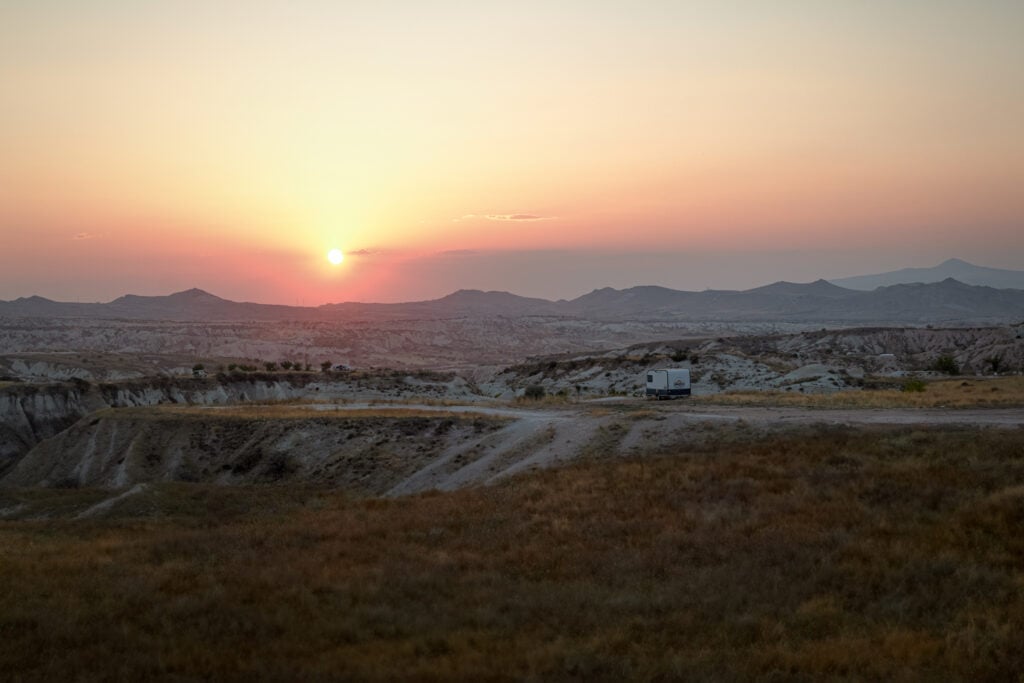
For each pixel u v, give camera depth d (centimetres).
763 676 1210
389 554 2164
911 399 5634
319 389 11681
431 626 1522
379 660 1327
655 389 7238
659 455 3541
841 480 2592
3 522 3572
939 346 19750
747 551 1966
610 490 2861
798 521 2200
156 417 6444
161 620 1584
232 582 1878
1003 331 18338
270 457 5344
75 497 4884
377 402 8050
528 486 3144
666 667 1251
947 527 2009
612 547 2106
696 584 1723
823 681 1195
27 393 10194
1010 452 2736
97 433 6500
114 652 1406
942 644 1324
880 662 1254
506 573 1922
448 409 6656
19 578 1964
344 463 5044
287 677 1251
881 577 1709
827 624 1469
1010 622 1397
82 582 1914
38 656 1388
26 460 6669
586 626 1489
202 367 15250
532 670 1249
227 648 1413
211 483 5222
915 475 2569
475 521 2583
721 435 3741
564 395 9894
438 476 4459
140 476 5588
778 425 3791
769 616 1523
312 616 1595
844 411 4909
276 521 3186
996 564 1747
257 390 11519
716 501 2538
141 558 2250
